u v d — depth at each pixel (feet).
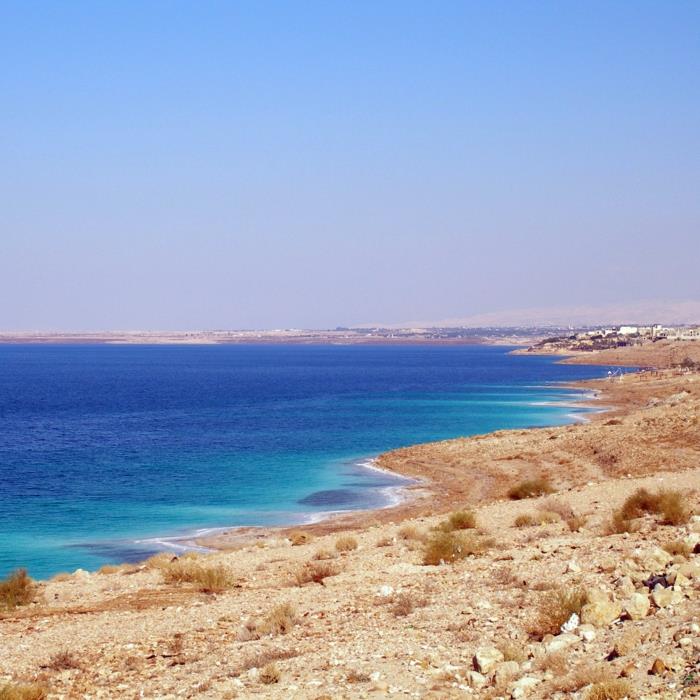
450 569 74.02
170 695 43.01
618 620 42.45
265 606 65.31
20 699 43.65
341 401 430.20
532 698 33.68
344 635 51.49
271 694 39.86
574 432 231.50
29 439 282.56
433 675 39.52
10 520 155.43
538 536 88.12
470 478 188.24
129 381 641.40
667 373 533.55
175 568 84.28
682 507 87.61
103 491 185.37
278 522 150.82
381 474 203.72
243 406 407.64
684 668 32.19
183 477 203.51
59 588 83.56
